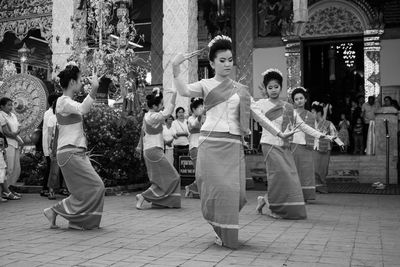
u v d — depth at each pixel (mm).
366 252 4973
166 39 13445
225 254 4887
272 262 4551
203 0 19016
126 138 11562
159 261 4586
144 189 12352
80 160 6301
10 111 10602
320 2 17859
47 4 18656
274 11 18297
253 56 18516
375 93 17219
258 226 6586
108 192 10930
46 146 10383
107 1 13656
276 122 7242
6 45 23062
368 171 13773
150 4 20047
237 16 18703
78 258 4719
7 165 10234
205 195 5242
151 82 19688
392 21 17156
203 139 5344
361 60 19562
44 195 10695
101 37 13484
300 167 8953
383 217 7383
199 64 19219
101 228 6457
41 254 4902
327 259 4664
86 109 6164
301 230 6270
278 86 7387
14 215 7793
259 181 14438
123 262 4555
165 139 10695
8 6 19234
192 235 5949
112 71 13297
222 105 5336
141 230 6305
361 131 16516
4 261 4605
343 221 7008
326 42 18234
